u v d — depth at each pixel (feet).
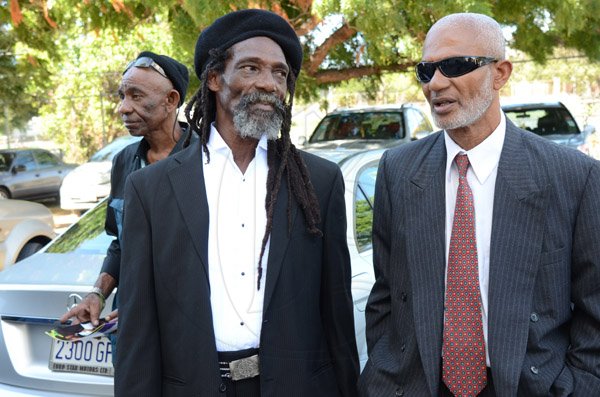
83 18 27.14
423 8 21.09
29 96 55.21
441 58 6.22
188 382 6.32
